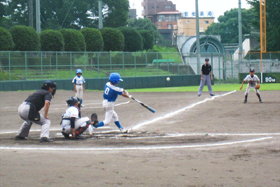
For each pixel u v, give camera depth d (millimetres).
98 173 6160
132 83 46656
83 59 44312
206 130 11633
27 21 71125
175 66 51906
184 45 69125
